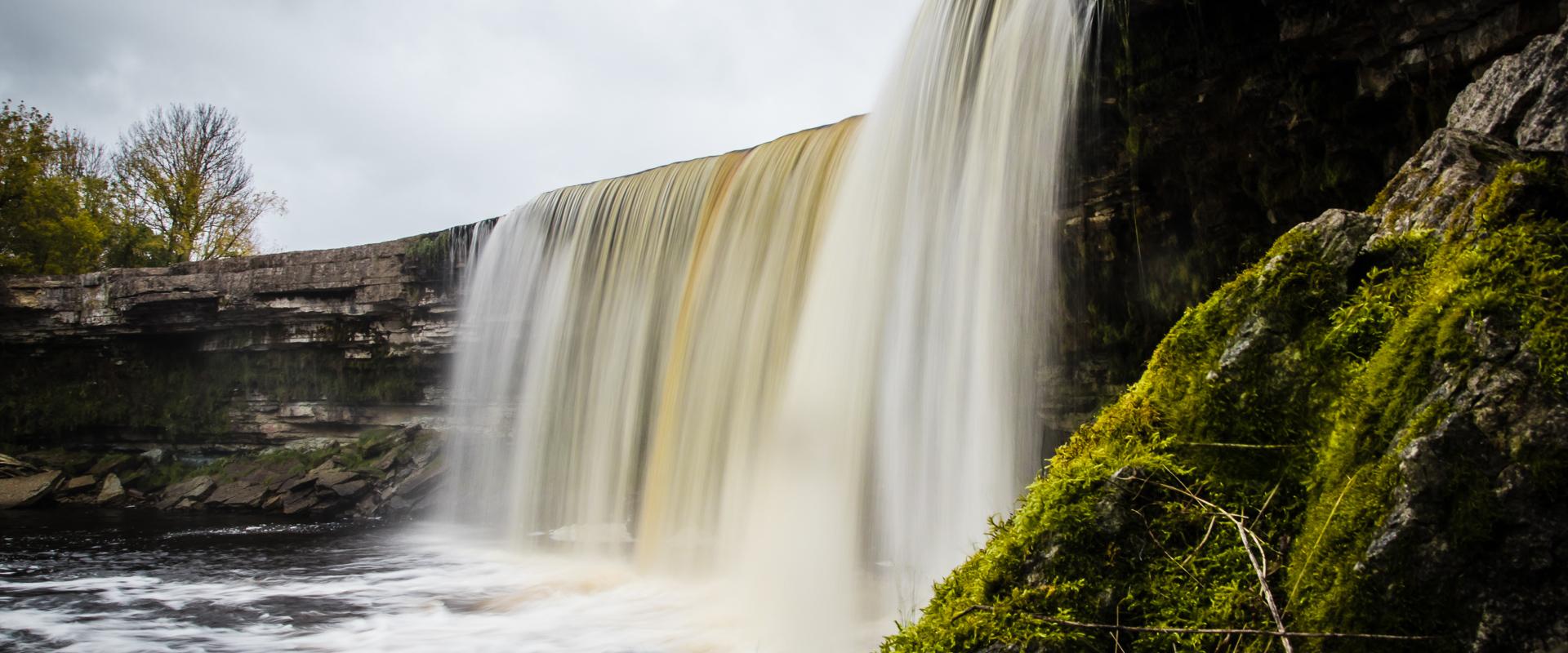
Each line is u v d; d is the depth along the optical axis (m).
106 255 40.09
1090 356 9.22
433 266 23.70
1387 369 2.67
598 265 18.48
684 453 14.23
